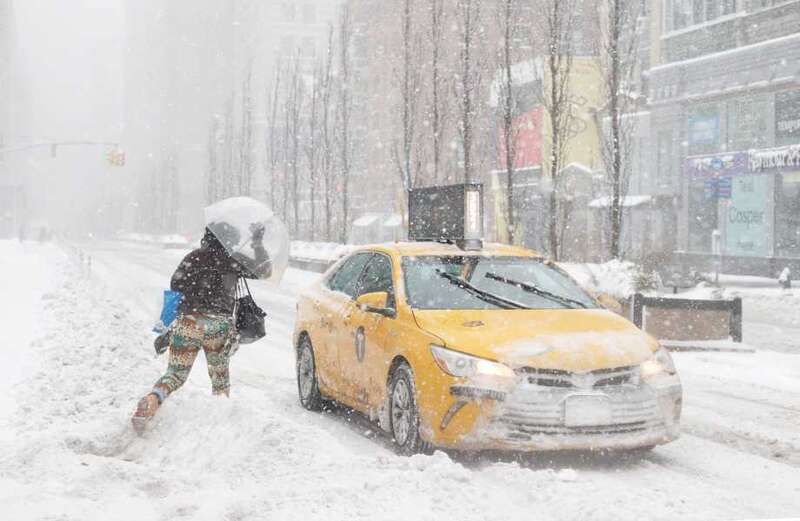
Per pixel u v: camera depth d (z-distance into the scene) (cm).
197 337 1480
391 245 1677
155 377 1864
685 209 7675
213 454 1241
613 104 4744
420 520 904
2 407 1544
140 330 2703
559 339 1322
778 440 1514
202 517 925
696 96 7488
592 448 1270
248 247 1491
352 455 1161
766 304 4838
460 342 1312
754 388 2069
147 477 1076
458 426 1276
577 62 8312
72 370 1861
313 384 1775
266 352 2677
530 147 8788
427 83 9625
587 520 953
